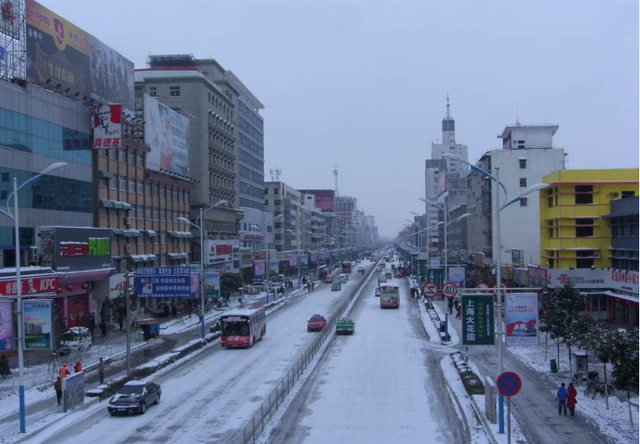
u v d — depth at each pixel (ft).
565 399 95.76
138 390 102.32
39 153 178.81
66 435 88.43
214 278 216.95
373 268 635.25
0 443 83.10
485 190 314.14
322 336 173.99
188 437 86.53
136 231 239.09
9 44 175.63
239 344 165.17
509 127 315.17
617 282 193.98
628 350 88.89
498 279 91.09
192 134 331.98
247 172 444.96
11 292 148.25
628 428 88.53
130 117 244.63
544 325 141.18
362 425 92.12
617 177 211.61
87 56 209.97
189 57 375.45
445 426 91.30
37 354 154.92
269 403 98.48
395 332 192.44
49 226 175.32
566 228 213.66
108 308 197.26
